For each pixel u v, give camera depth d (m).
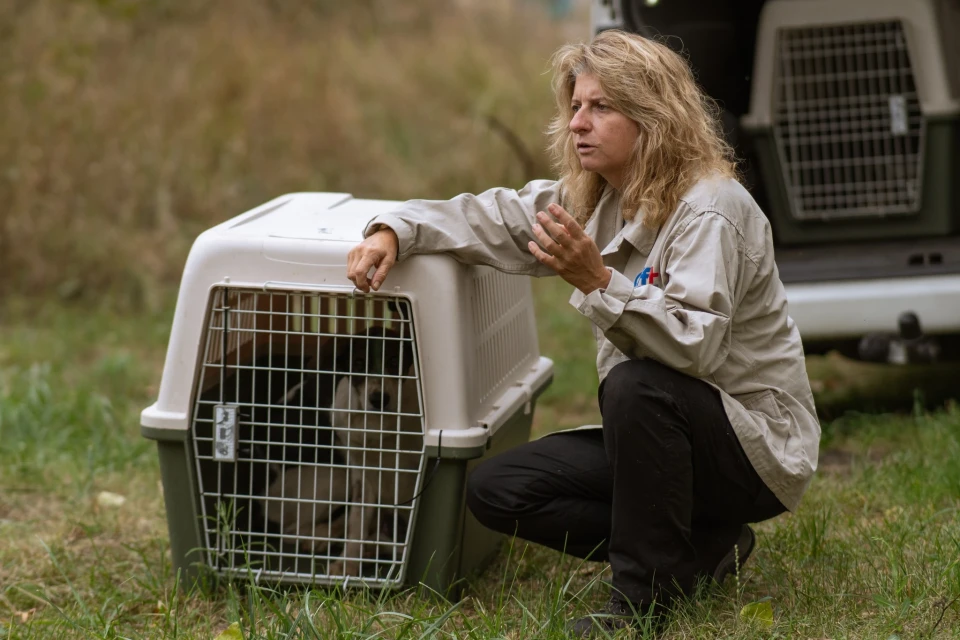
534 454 3.84
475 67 14.95
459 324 3.96
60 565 4.67
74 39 12.30
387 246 3.87
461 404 3.97
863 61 7.19
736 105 7.37
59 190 11.05
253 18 14.80
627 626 3.52
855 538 4.49
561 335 9.05
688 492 3.55
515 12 17.98
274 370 4.10
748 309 3.67
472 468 4.16
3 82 11.41
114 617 4.02
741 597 3.88
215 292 4.04
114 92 12.02
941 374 7.55
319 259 3.99
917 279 6.13
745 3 7.38
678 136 3.60
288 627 3.57
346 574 4.19
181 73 12.58
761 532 4.58
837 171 7.24
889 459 5.63
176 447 4.11
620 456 3.51
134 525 5.23
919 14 6.98
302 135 12.54
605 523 3.82
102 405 6.93
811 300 6.12
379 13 16.84
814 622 3.69
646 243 3.69
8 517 5.42
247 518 4.49
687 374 3.50
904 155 7.24
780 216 7.26
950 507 4.80
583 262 3.38
